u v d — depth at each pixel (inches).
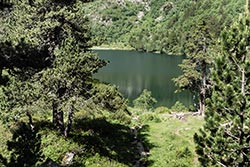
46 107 1049.5
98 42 1189.7
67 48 1035.9
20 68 565.6
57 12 1093.8
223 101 761.6
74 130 1236.5
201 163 820.6
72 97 1040.2
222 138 770.2
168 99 3363.7
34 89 1044.5
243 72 753.6
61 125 1165.1
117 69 5511.8
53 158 1032.8
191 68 2005.4
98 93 1072.2
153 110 2484.0
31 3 1131.3
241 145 750.5
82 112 1425.9
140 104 2758.4
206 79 1991.9
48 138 1101.1
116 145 1284.4
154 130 1660.9
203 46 1946.4
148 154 1306.6
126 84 4185.5
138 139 1485.0
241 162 761.0
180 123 1812.3
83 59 1035.9
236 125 749.9
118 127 1565.0
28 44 566.3
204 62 1962.4
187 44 2016.5
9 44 563.2
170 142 1455.5
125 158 1197.1
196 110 2385.6
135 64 6225.4
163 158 1255.5
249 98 746.8
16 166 660.1
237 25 761.6
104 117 1561.3
